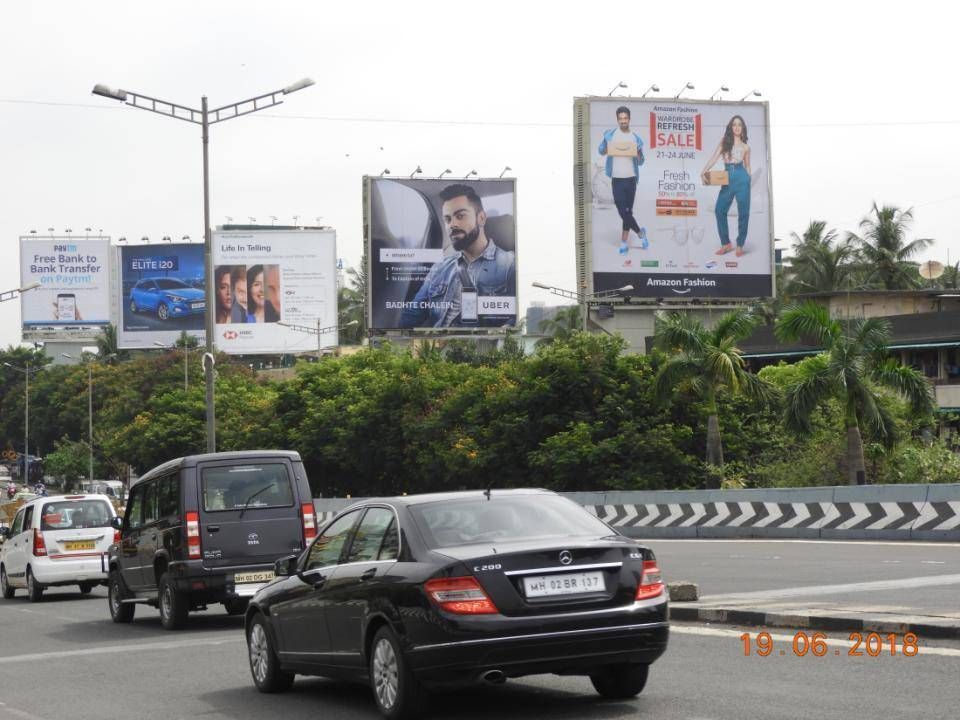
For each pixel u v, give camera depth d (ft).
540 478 169.17
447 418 189.88
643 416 166.71
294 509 57.82
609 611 29.63
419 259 270.67
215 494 56.95
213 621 61.67
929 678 32.73
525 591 29.30
